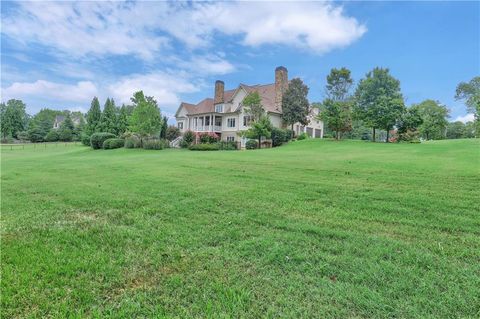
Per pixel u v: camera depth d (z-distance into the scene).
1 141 59.09
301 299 2.40
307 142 28.06
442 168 8.89
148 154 22.75
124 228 4.21
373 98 29.33
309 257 3.14
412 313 2.19
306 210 4.91
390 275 2.74
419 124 27.66
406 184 6.69
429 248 3.33
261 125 27.33
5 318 2.21
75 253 3.33
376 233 3.81
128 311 2.28
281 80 33.84
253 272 2.87
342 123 28.72
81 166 13.27
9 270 2.91
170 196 6.16
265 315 2.21
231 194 6.20
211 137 33.91
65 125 63.78
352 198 5.59
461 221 4.16
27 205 5.71
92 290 2.58
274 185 7.08
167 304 2.37
